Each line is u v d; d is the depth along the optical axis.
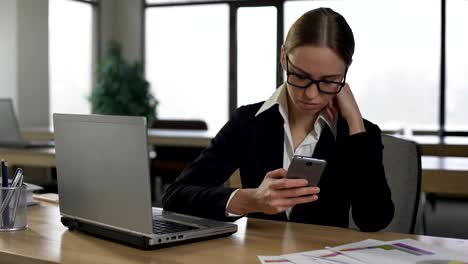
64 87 7.02
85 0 7.25
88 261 1.01
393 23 6.34
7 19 6.23
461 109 6.16
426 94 6.29
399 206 1.55
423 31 6.25
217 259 1.03
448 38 6.15
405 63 6.34
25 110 6.34
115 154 1.09
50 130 4.95
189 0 7.27
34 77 6.45
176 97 7.47
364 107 6.50
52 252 1.08
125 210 1.10
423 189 2.28
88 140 1.16
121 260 1.02
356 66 6.47
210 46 7.24
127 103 7.06
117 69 7.13
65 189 1.26
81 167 1.19
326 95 1.29
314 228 1.33
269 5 6.84
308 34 1.24
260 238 1.21
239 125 1.60
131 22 7.57
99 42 7.48
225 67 7.17
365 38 6.43
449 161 2.55
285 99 1.55
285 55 1.34
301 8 6.71
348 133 1.50
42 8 6.54
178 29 7.39
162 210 1.45
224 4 7.11
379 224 1.35
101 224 1.17
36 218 1.41
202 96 7.33
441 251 1.09
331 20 1.25
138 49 7.54
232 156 1.60
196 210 1.36
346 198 1.51
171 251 1.09
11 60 6.24
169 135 4.51
